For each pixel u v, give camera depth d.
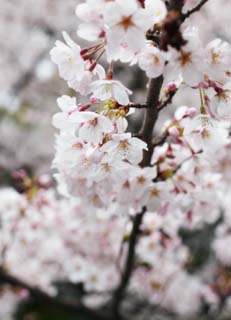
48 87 9.89
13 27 9.44
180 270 4.91
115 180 2.13
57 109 9.75
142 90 9.29
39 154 9.35
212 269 6.60
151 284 4.51
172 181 2.51
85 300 5.09
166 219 3.46
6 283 4.45
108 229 3.71
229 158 2.70
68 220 3.75
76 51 1.89
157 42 1.79
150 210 2.46
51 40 9.56
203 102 2.02
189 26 1.81
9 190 3.97
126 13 1.66
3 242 4.21
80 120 1.93
